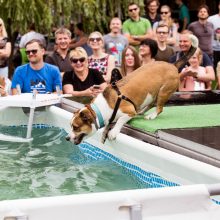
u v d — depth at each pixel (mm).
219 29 11672
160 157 4359
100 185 4562
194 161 3977
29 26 11266
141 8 12602
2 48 9148
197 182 3908
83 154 5621
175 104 6348
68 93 7621
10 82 8133
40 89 7500
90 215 2611
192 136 4594
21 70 7504
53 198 2594
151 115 5395
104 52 9781
